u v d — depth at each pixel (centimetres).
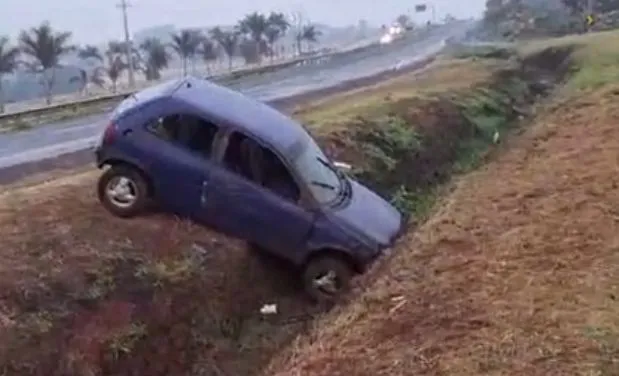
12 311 774
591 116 1881
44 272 842
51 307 804
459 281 810
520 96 3134
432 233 1005
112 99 3478
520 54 4875
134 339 829
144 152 982
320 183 1010
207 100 1007
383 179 1571
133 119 988
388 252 980
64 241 915
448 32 13825
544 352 628
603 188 1141
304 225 985
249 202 983
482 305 739
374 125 1834
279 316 974
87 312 826
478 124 2339
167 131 987
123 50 6888
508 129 2358
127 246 936
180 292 913
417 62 5803
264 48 8231
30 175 1435
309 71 5394
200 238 996
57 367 755
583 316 690
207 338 898
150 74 6131
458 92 2669
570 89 2611
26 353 741
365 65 5994
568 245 891
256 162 982
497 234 969
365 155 1608
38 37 4662
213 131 979
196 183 982
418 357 646
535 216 1032
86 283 855
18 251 873
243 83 4281
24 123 2580
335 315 843
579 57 3784
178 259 949
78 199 1066
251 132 977
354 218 1004
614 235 914
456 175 1756
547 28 8244
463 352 645
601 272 796
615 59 3322
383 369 634
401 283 831
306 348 739
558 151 1513
